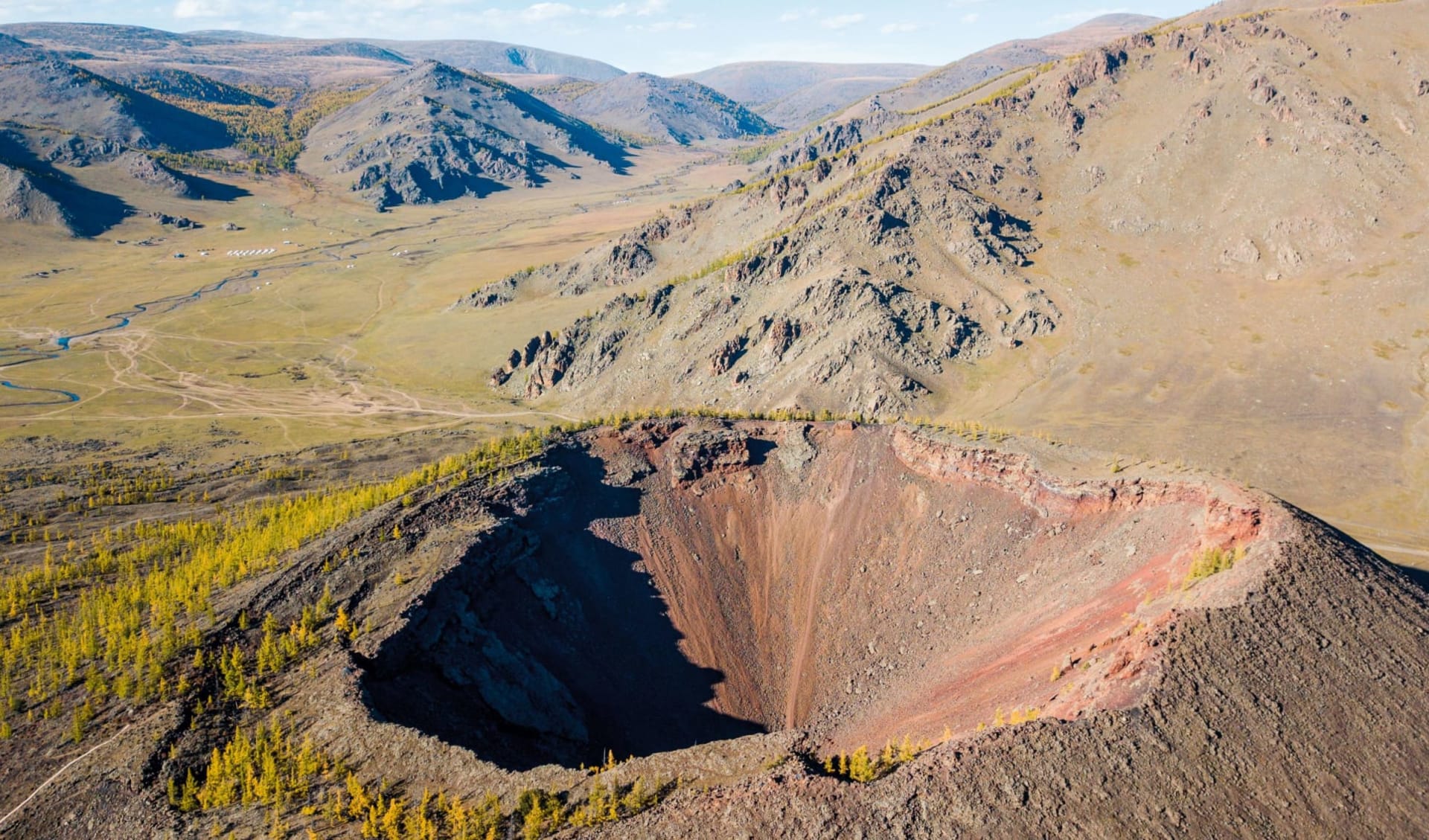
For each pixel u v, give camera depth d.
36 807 79.62
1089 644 88.88
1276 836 65.12
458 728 92.94
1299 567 85.75
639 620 123.50
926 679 106.88
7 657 101.19
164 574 120.19
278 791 77.31
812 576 132.12
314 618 103.56
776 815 66.12
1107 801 65.56
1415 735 73.75
